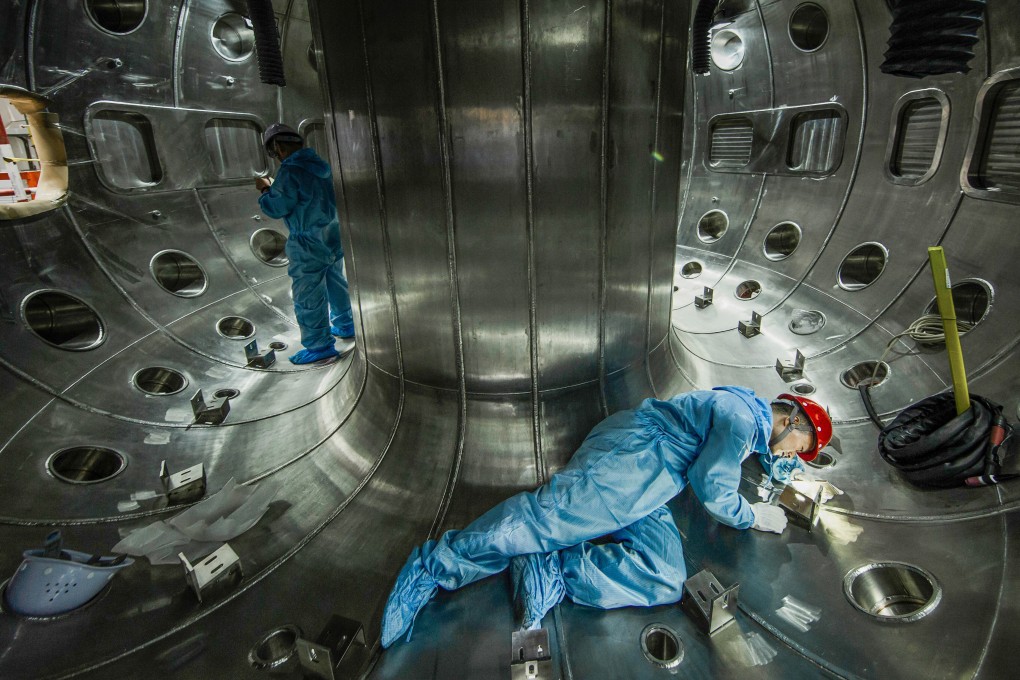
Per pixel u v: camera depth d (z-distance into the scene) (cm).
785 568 274
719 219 663
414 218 304
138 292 499
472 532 269
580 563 260
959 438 299
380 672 232
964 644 223
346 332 579
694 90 659
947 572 258
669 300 395
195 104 552
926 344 400
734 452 278
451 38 262
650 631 244
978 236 395
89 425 388
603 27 273
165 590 276
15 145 518
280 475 353
